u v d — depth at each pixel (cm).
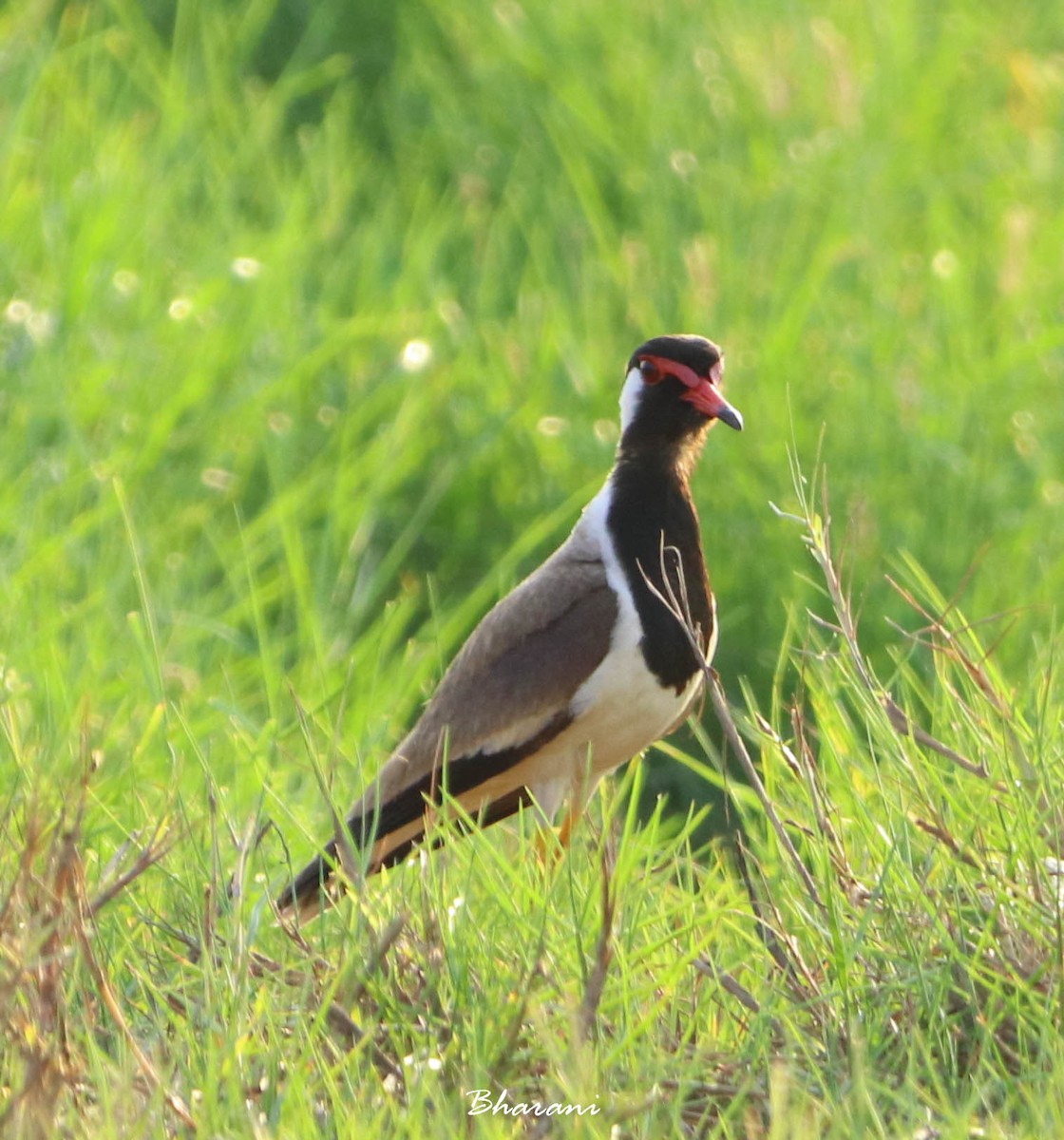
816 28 1830
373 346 1545
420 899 791
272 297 1510
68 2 1920
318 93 1984
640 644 939
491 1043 700
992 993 741
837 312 1532
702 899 836
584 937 762
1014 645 1238
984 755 830
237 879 789
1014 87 1839
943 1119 677
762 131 1750
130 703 1084
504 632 962
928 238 1631
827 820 820
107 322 1455
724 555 1357
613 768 993
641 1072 689
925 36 1905
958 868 779
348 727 1112
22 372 1364
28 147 1598
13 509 1234
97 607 1169
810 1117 677
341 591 1306
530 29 1883
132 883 815
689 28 1869
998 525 1338
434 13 1992
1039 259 1580
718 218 1625
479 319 1591
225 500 1366
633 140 1769
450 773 958
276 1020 727
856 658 847
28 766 891
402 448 1427
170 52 1961
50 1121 632
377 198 1817
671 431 956
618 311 1580
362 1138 638
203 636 1209
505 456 1474
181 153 1720
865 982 756
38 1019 669
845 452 1385
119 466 1293
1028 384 1451
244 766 1010
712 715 1287
